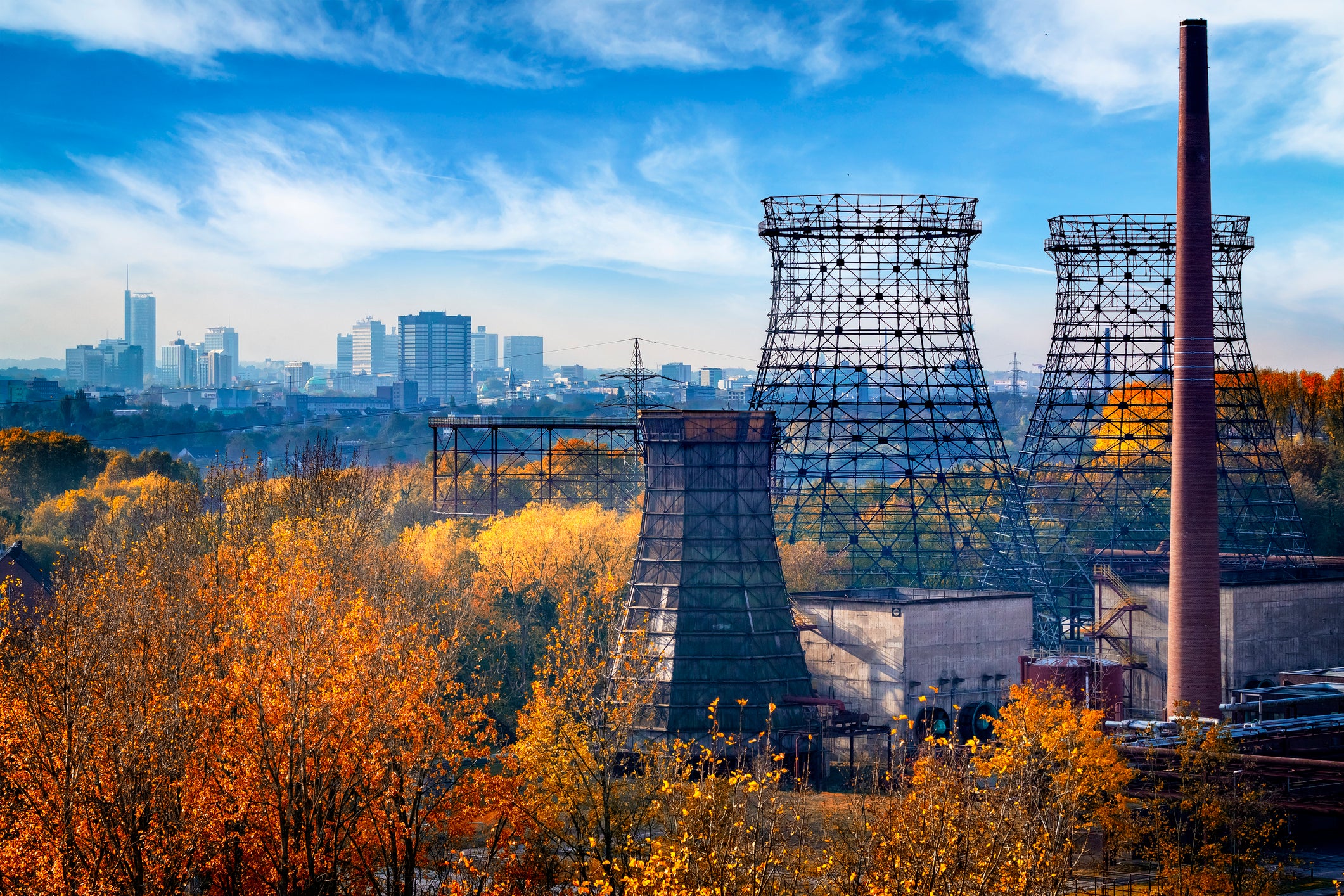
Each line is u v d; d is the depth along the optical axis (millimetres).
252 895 45750
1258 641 96688
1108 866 62875
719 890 33375
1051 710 61938
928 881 35750
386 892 46500
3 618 53688
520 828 50281
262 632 45812
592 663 74750
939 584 111812
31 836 41125
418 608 62406
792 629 82562
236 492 83375
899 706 87000
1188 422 81250
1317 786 70125
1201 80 82188
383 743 45500
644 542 83438
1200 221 81875
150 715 43719
